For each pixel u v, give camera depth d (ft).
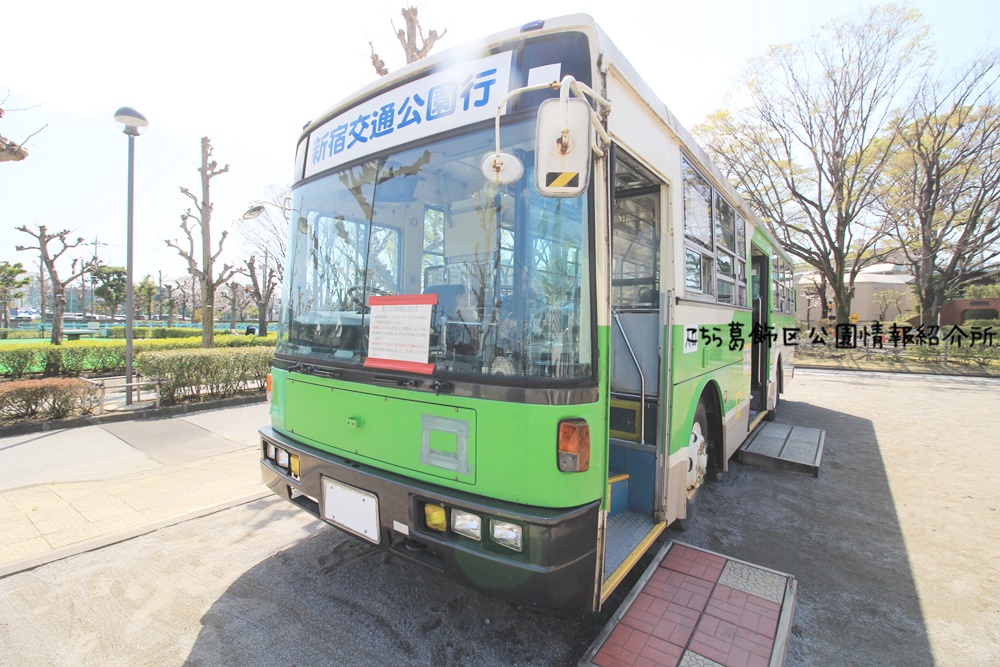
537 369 6.74
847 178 62.23
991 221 55.98
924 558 11.51
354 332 8.73
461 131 7.77
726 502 14.82
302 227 10.27
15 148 22.07
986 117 51.90
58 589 9.49
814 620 9.17
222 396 28.96
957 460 19.20
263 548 11.21
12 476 16.01
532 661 7.89
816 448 18.90
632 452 10.35
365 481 7.89
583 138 5.98
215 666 7.62
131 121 26.37
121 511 13.09
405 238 8.23
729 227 14.51
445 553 7.06
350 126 9.40
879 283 120.67
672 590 8.95
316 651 8.01
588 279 7.02
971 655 8.24
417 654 8.00
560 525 6.48
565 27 7.29
